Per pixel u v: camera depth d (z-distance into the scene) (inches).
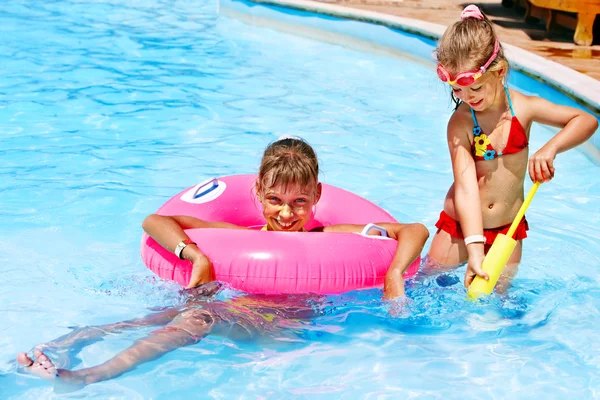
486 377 187.6
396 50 547.8
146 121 407.8
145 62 537.0
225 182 268.2
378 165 349.1
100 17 698.8
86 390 179.0
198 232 225.3
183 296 213.6
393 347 201.3
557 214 299.9
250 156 356.2
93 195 308.7
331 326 211.3
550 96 394.6
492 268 220.1
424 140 384.5
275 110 430.0
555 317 218.7
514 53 450.0
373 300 219.6
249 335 201.8
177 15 722.8
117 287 233.5
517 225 223.0
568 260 258.2
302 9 626.5
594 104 348.2
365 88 477.1
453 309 220.5
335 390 181.0
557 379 187.3
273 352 197.2
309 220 262.2
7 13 699.4
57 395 176.4
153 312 216.1
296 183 229.8
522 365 193.5
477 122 231.9
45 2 762.8
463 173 230.5
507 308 222.4
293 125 403.2
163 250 226.2
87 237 272.1
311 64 538.6
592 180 335.9
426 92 468.8
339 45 600.4
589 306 225.5
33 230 276.4
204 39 616.1
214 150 364.5
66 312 217.9
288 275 210.5
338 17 598.5
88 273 244.2
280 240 217.9
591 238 276.8
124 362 187.0
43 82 478.3
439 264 244.7
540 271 249.1
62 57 544.1
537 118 231.6
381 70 522.6
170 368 188.4
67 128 393.4
